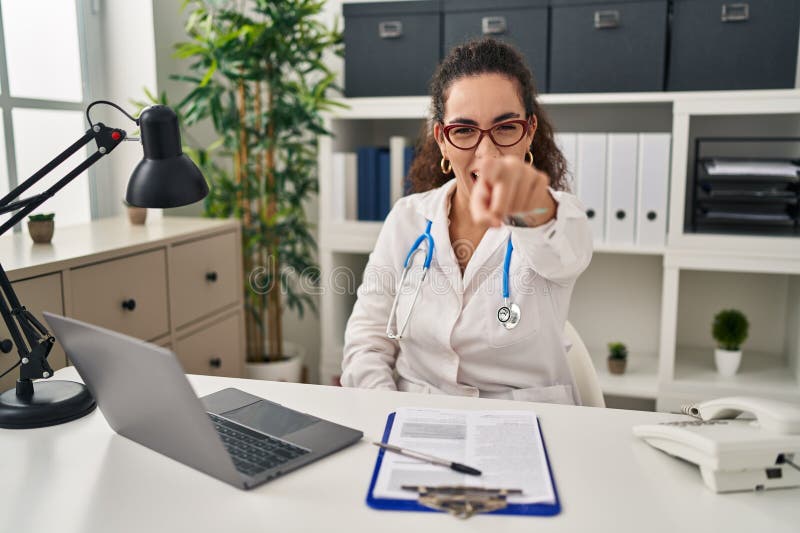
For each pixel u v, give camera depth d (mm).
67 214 2266
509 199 798
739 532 728
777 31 2041
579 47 2186
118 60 2396
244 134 2447
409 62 2334
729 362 2242
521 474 845
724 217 2193
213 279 2172
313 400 1114
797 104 2004
